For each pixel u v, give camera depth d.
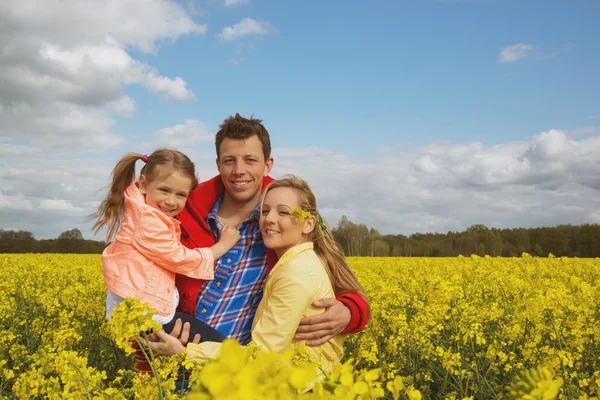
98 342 4.66
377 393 1.08
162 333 2.80
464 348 4.38
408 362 4.17
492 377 3.84
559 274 10.21
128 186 3.51
